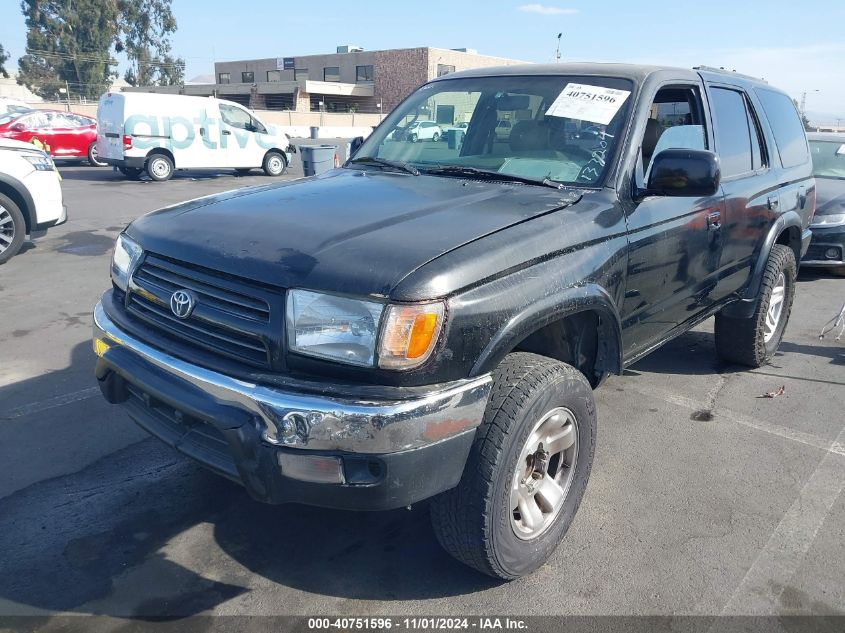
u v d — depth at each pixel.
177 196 14.76
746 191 4.38
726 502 3.55
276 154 19.80
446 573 2.98
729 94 4.50
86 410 4.48
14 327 6.11
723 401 4.83
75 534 3.20
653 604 2.81
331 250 2.46
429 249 2.45
